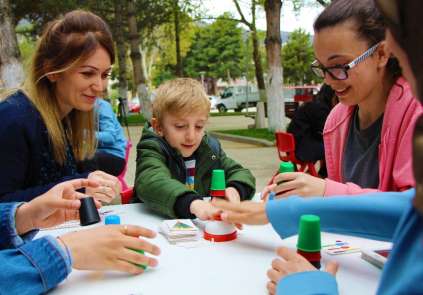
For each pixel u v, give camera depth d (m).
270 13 10.93
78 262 1.10
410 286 0.51
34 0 15.91
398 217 1.06
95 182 1.51
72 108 2.05
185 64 41.72
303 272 0.94
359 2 1.56
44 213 1.39
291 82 38.38
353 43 1.55
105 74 1.87
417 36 0.53
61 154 1.90
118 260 1.13
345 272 1.17
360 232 1.13
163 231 1.50
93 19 1.84
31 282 1.01
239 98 28.44
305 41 37.66
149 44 28.97
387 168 1.62
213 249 1.34
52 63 1.78
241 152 9.20
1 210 1.38
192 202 1.66
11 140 1.70
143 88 15.80
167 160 2.09
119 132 3.25
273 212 1.27
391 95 1.62
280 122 11.41
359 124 1.90
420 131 0.55
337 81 1.61
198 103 2.06
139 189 1.91
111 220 1.40
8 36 9.18
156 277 1.14
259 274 1.15
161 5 19.50
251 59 38.44
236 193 1.89
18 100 1.79
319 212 1.18
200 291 1.05
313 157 4.16
